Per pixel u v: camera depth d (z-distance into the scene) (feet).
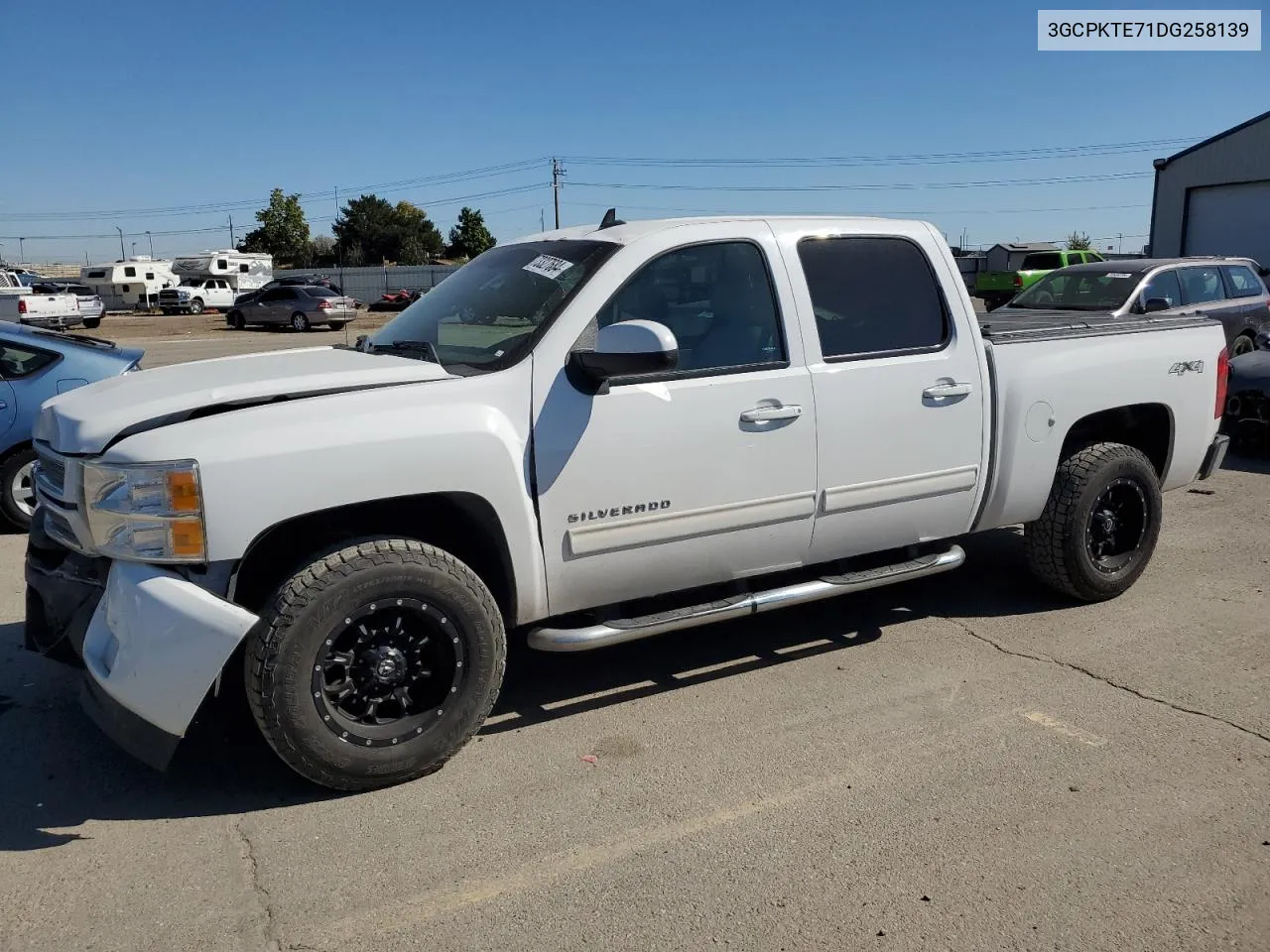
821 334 13.92
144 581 10.55
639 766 12.21
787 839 10.63
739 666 15.19
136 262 173.99
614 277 12.71
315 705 10.93
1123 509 17.56
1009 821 10.93
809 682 14.58
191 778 11.91
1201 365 18.06
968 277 127.34
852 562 15.69
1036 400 15.81
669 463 12.72
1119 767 12.11
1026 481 16.02
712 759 12.37
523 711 13.76
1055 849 10.42
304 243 258.57
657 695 14.21
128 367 24.54
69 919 9.34
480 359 12.52
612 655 15.66
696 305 13.21
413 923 9.30
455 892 9.77
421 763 11.65
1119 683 14.48
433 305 14.67
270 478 10.58
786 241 13.93
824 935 9.12
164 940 9.06
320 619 10.82
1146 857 10.28
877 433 14.26
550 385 12.09
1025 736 12.91
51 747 12.65
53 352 23.75
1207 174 91.97
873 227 14.79
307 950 8.95
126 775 11.98
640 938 9.09
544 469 12.02
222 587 10.86
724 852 10.41
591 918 9.36
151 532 10.44
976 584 18.84
